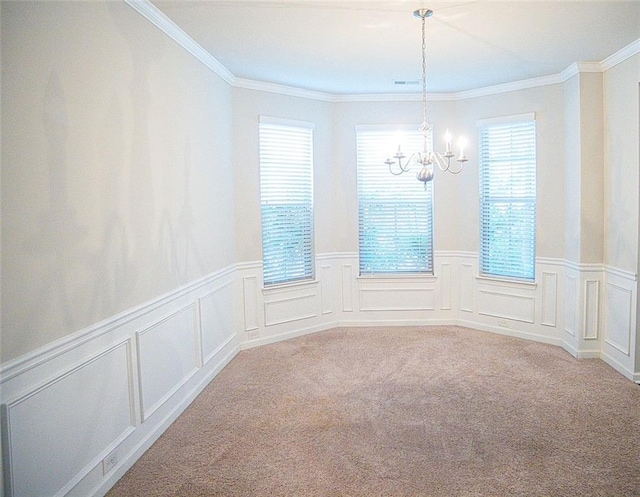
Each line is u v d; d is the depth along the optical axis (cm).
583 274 449
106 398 256
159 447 298
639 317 392
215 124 429
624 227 409
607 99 432
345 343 513
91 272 243
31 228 203
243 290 492
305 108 537
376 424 324
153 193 311
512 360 451
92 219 244
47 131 212
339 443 300
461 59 424
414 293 580
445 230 570
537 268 505
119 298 269
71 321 228
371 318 583
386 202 573
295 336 542
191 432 318
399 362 450
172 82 341
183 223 359
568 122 466
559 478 258
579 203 447
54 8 217
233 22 332
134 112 288
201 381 389
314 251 558
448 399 364
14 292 193
